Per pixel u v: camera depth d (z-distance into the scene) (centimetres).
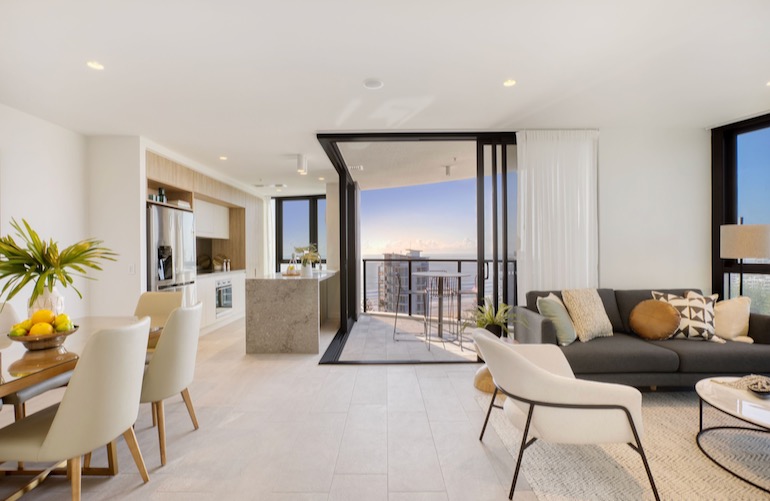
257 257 734
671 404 276
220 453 212
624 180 388
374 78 268
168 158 454
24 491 171
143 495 176
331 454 211
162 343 206
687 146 388
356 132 387
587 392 168
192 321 227
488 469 196
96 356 152
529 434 183
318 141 413
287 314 419
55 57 235
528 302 349
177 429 240
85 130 378
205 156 481
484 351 189
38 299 198
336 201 656
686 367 270
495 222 393
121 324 250
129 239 398
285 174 589
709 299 314
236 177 612
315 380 329
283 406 275
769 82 281
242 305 666
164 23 200
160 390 204
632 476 191
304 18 198
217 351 429
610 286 389
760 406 188
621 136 387
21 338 174
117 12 190
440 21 202
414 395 295
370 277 712
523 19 201
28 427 159
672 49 233
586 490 179
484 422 234
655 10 194
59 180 364
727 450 213
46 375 157
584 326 303
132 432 181
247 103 311
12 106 316
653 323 306
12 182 321
